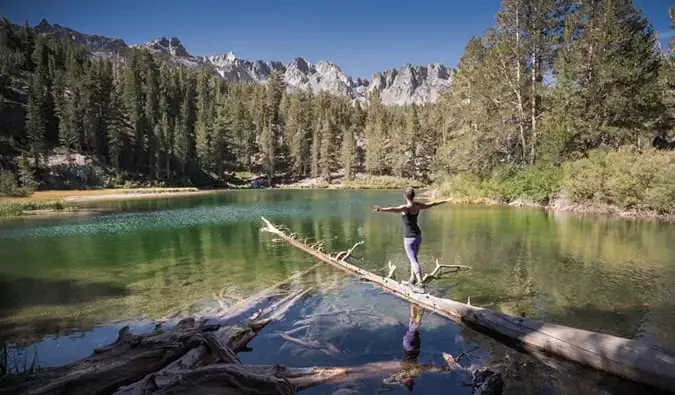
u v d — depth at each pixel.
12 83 85.19
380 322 5.38
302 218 20.78
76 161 66.94
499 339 4.76
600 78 23.19
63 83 81.00
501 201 27.11
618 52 24.06
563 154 24.77
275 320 5.53
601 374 3.83
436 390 3.56
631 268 7.96
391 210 6.79
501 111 29.61
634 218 16.94
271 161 85.31
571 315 5.38
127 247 12.79
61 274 8.91
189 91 114.25
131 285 7.78
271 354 4.43
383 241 12.75
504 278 7.48
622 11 23.47
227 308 6.17
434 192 35.81
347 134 88.38
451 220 17.48
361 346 4.60
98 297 6.98
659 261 8.54
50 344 4.90
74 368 3.38
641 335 4.64
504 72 29.47
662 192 16.61
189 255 11.03
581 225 14.90
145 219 22.42
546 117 26.86
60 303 6.66
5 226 20.58
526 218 17.70
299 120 103.06
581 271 7.83
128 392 2.93
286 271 8.77
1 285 7.98
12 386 3.05
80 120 73.19
